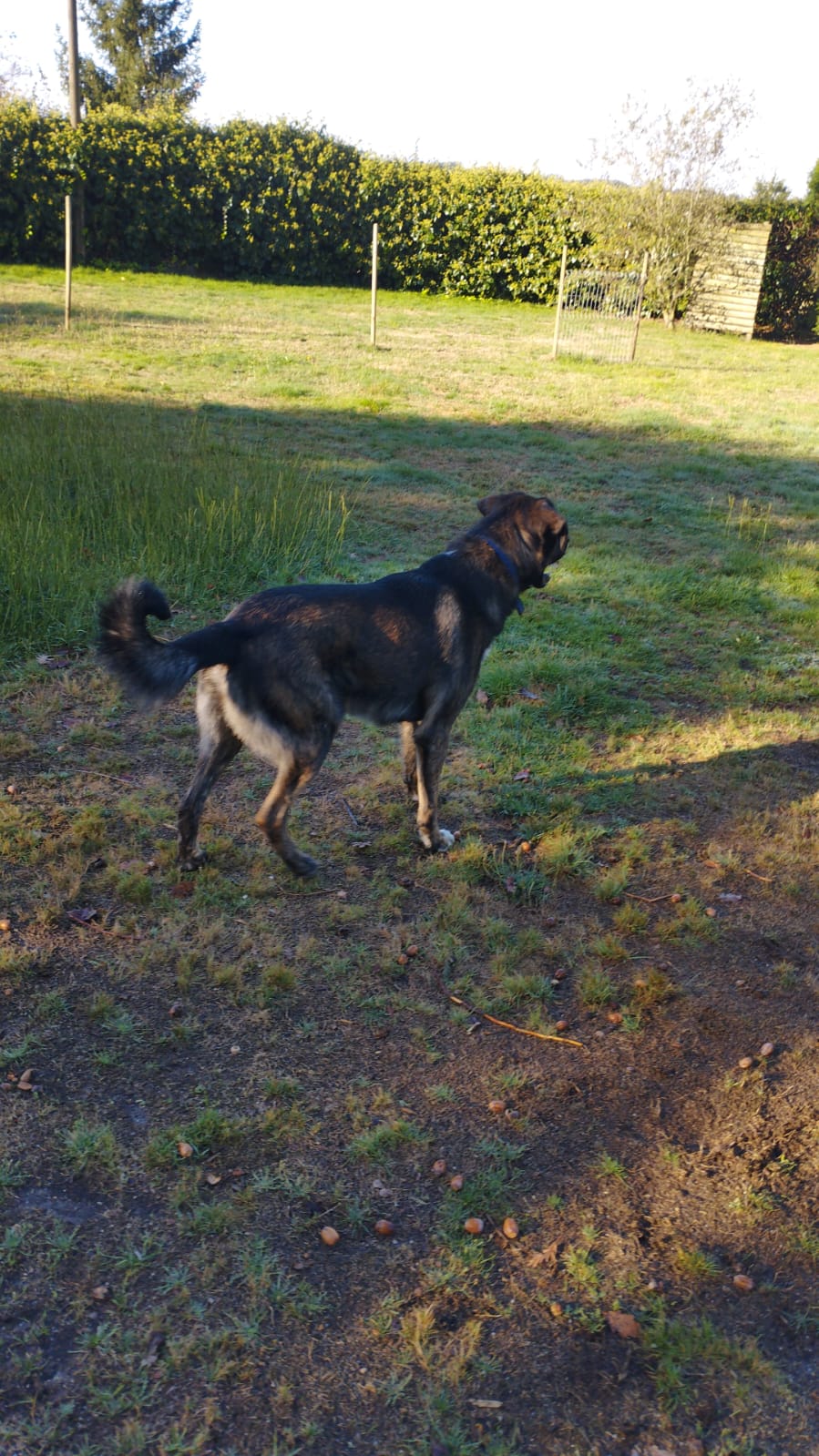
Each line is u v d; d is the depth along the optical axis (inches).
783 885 112.3
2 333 387.2
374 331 438.9
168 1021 85.2
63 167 596.1
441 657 104.0
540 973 95.6
